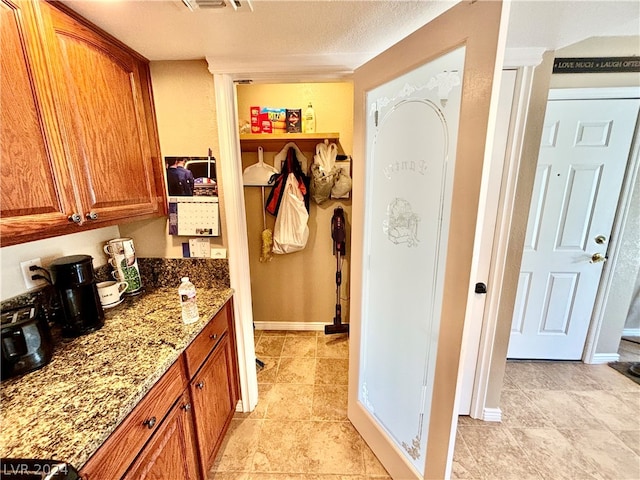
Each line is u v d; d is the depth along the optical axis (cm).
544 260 205
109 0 86
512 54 123
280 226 235
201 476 122
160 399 93
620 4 91
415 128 107
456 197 90
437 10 96
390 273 129
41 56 81
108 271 143
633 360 220
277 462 142
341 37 114
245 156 236
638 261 202
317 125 228
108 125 108
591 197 194
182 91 137
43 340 89
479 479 132
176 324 116
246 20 100
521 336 219
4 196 72
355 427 162
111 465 71
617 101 180
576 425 162
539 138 133
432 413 109
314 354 234
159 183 143
